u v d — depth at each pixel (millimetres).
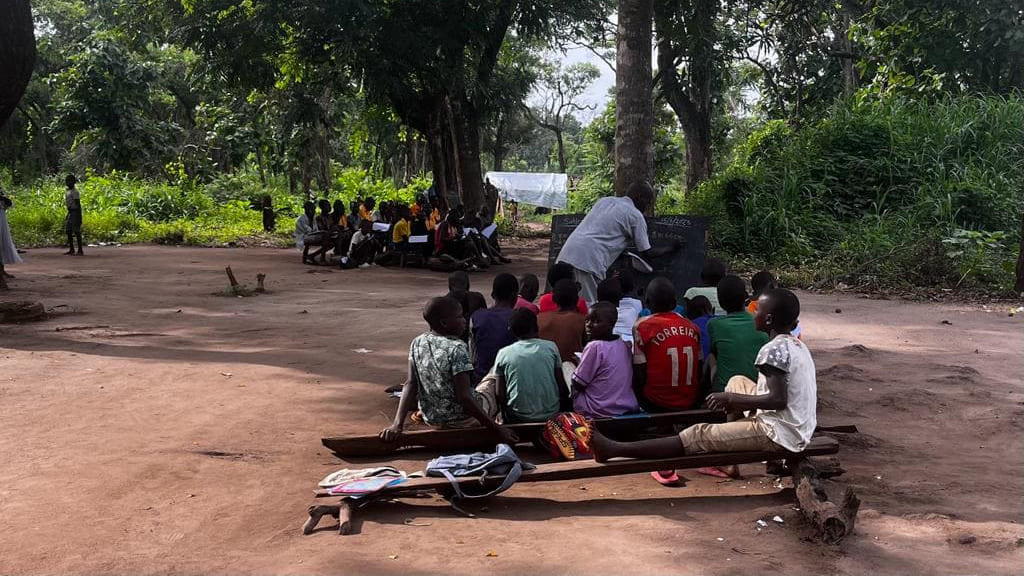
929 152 18516
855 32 24422
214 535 4145
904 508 4559
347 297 13273
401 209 19016
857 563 3838
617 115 12164
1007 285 13938
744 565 3801
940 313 12000
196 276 16031
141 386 7137
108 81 36438
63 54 44250
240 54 23219
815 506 4191
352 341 9383
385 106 28531
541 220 56938
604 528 4289
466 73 25828
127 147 36938
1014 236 16375
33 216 26031
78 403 6543
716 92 35562
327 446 5402
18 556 3832
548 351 5801
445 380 5512
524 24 26547
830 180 18844
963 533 4160
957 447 5750
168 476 4969
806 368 4645
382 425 6137
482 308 7129
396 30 22141
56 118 37031
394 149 46344
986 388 7332
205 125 43719
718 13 27109
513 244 29828
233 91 29156
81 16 46188
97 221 26125
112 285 14359
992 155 18234
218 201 36969
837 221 17922
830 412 6582
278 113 36062
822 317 11602
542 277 17062
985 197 17000
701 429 4891
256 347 8992
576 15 27609
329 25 21250
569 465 4848
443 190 27812
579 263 8031
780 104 32188
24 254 20312
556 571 3719
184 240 25141
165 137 38375
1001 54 22094
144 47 32188
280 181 46719
